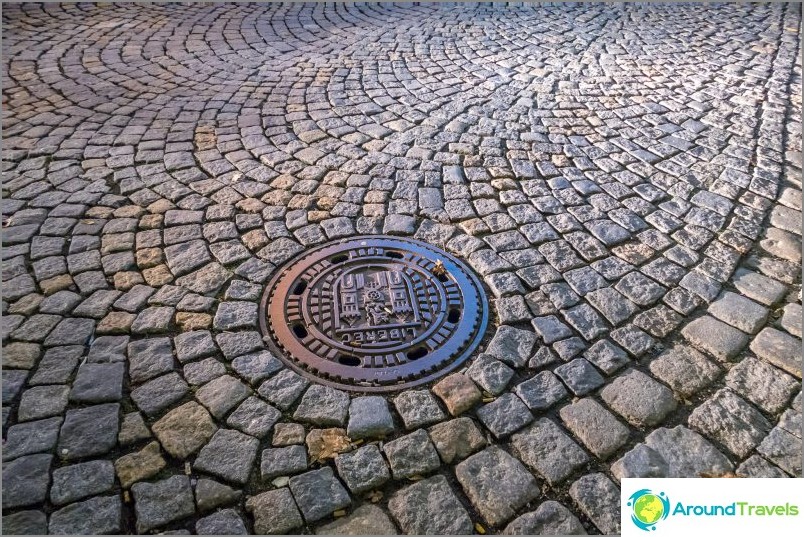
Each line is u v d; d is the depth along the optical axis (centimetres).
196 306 310
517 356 284
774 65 645
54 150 461
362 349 286
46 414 247
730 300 319
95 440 237
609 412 255
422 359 281
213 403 256
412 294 321
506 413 255
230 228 375
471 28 775
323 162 453
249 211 393
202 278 331
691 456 236
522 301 319
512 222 386
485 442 242
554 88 590
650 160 457
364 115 531
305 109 541
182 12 815
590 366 279
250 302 315
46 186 414
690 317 308
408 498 221
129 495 218
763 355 284
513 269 343
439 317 307
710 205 402
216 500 217
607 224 384
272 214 390
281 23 784
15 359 273
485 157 463
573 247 362
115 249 352
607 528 212
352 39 729
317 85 593
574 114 535
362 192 416
